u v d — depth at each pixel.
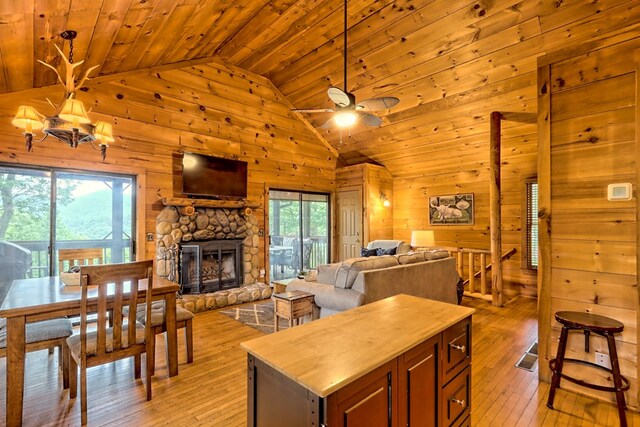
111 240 4.45
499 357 3.13
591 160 2.44
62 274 2.69
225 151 5.54
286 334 1.47
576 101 2.50
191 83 5.14
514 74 4.02
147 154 4.68
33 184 3.86
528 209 5.54
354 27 4.09
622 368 2.31
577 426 2.10
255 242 5.76
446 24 3.71
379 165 7.23
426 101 4.95
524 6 3.27
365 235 6.79
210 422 2.13
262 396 1.27
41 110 3.83
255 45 4.80
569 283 2.54
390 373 1.28
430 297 4.04
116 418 2.16
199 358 3.08
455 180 6.45
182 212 4.85
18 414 2.06
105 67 3.98
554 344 2.61
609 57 2.36
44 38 2.64
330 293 3.25
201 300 4.63
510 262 5.76
